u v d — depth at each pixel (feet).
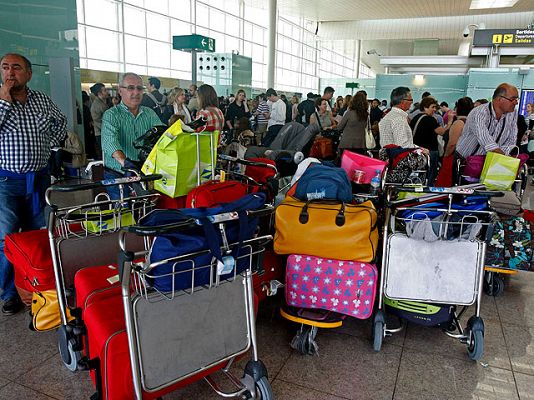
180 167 8.07
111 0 38.29
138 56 42.19
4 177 8.93
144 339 5.10
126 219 7.86
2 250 8.98
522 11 56.54
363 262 7.63
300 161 11.88
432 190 7.36
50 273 7.37
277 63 67.46
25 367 7.35
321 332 8.94
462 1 51.11
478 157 11.08
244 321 6.00
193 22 48.49
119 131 9.97
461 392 7.17
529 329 9.27
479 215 7.72
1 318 8.93
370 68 120.98
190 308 5.41
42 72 14.67
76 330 6.47
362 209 7.63
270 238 5.93
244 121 19.35
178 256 4.99
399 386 7.28
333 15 63.26
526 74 39.99
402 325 8.66
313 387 7.18
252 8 60.03
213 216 5.14
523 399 7.05
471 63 52.70
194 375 5.60
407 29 66.03
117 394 5.33
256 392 6.13
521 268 9.68
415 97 48.70
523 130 17.89
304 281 7.88
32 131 8.88
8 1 13.57
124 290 4.92
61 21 14.88
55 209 6.68
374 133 22.77
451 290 7.70
